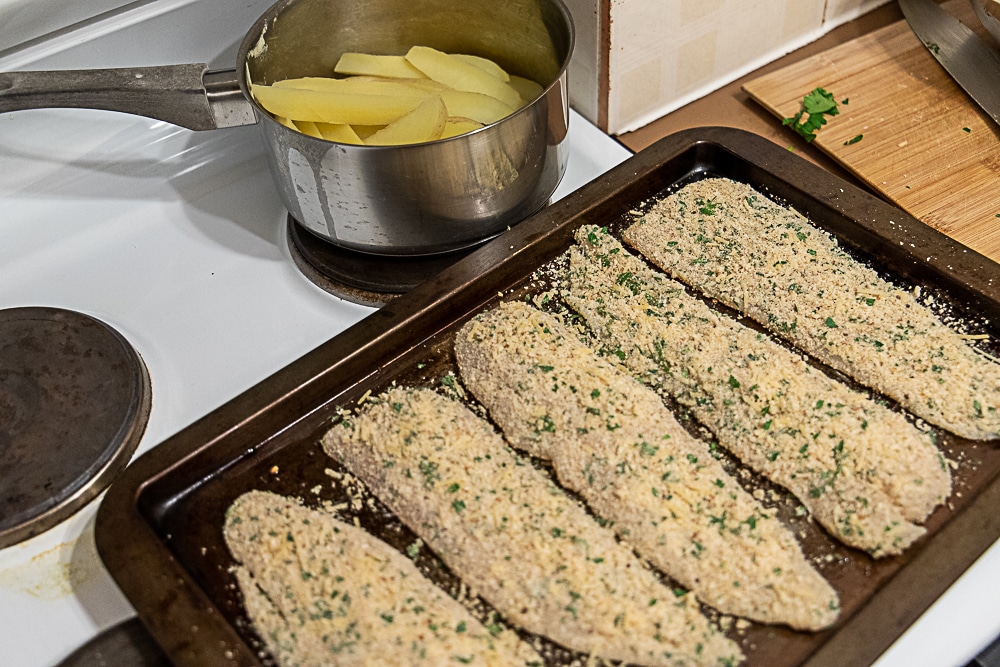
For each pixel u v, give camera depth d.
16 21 0.94
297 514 0.74
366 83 0.99
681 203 0.97
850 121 1.04
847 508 0.71
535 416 0.81
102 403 0.79
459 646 0.65
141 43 1.02
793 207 0.96
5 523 0.71
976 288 0.82
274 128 0.79
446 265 0.92
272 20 0.93
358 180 0.79
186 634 0.63
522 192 0.87
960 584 0.64
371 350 0.82
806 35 1.19
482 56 1.07
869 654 0.60
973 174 0.96
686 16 1.04
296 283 0.92
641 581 0.69
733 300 0.89
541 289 0.91
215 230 0.98
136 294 0.92
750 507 0.73
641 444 0.77
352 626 0.66
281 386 0.78
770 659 0.64
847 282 0.88
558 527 0.73
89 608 0.69
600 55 1.01
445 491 0.75
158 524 0.74
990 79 1.06
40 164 1.04
